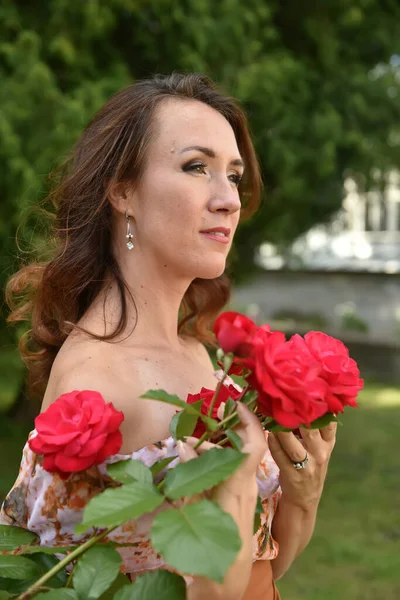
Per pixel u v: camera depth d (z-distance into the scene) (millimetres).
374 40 6199
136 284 1396
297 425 986
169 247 1328
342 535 4578
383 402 9734
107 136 1411
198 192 1315
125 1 5086
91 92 4871
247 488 1042
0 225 4559
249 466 1039
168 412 1285
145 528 1210
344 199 6930
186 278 1409
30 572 1105
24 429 7062
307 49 6250
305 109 5930
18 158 4395
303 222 6926
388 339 12086
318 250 13141
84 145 1487
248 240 6875
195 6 5219
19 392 7359
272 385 980
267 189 6145
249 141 1706
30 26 5184
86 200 1439
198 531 887
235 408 1078
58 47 4922
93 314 1414
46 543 1227
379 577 3875
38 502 1225
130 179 1364
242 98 5094
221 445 1155
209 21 5246
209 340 1970
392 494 5504
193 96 1448
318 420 1063
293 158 5477
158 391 1020
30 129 4559
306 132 5742
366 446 7133
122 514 936
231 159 1361
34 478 1233
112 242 1441
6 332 5254
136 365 1339
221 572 855
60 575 1146
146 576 1005
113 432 1077
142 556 1232
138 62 5723
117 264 1426
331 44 6043
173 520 903
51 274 1474
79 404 1090
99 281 1458
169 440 1233
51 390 1323
